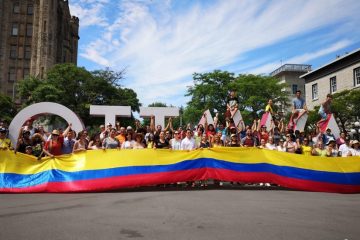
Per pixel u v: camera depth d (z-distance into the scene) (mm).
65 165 10047
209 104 46906
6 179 9641
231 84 45969
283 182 10656
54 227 5324
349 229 5418
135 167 10219
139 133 11516
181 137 12367
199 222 5680
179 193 9156
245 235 4945
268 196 8805
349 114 31094
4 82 63281
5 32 64000
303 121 14781
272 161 10883
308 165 10938
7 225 5453
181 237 4805
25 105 44656
